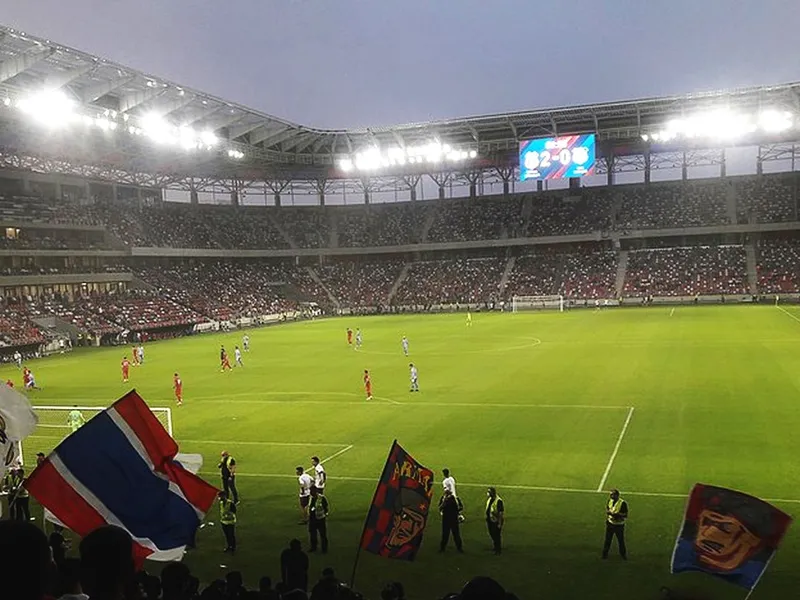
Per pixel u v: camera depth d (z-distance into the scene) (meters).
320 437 29.70
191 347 68.44
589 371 42.56
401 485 13.37
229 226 112.81
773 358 44.00
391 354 55.94
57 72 57.00
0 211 78.69
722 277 93.94
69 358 63.19
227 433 31.17
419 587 15.44
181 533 9.69
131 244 93.19
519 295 102.00
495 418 31.45
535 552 16.97
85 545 4.56
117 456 9.58
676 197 105.75
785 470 22.11
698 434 26.89
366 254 117.38
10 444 9.85
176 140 73.00
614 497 16.39
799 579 14.78
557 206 111.12
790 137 95.69
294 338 73.06
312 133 91.00
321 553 17.59
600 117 86.31
